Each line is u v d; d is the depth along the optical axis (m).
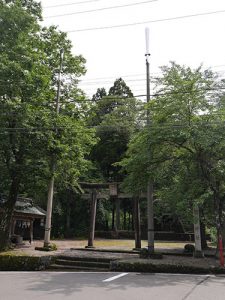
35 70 17.47
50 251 17.91
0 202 19.69
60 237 34.50
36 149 16.95
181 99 14.48
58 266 14.94
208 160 14.92
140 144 15.18
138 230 20.44
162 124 14.67
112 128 37.06
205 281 10.99
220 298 8.32
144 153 14.76
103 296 8.45
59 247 21.36
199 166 15.24
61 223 36.41
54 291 9.09
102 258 15.41
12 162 17.11
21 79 16.23
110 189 21.39
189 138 13.88
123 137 37.19
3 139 16.12
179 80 14.61
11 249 18.00
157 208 21.91
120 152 37.66
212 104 14.84
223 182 15.45
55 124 17.44
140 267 13.42
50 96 19.16
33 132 16.31
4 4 17.14
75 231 35.84
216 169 14.55
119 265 13.71
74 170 19.41
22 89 16.69
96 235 35.50
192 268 13.03
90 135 20.42
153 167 15.44
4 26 16.77
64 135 18.03
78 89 22.50
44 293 8.80
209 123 14.05
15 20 16.89
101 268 14.63
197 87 14.80
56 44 21.81
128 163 15.38
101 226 38.91
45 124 16.97
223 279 11.52
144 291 9.16
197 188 14.30
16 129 16.34
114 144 37.47
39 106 17.58
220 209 15.59
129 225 44.50
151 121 16.27
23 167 16.80
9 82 16.09
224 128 13.74
